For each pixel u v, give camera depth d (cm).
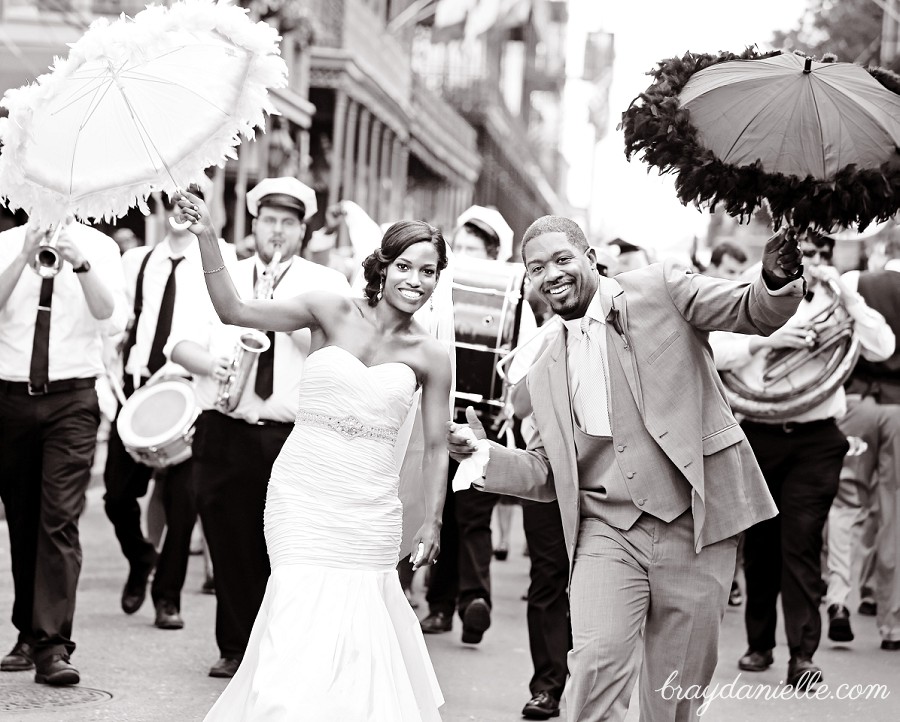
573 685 541
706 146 504
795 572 861
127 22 561
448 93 6047
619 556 547
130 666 824
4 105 577
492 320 894
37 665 771
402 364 589
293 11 2580
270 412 788
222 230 2703
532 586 773
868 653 972
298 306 589
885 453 997
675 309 550
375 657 559
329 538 568
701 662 552
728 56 525
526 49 10012
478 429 578
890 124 501
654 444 545
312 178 3509
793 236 503
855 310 883
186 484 936
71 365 780
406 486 680
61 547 769
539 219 564
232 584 801
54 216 607
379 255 588
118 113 583
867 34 2786
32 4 2106
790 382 876
